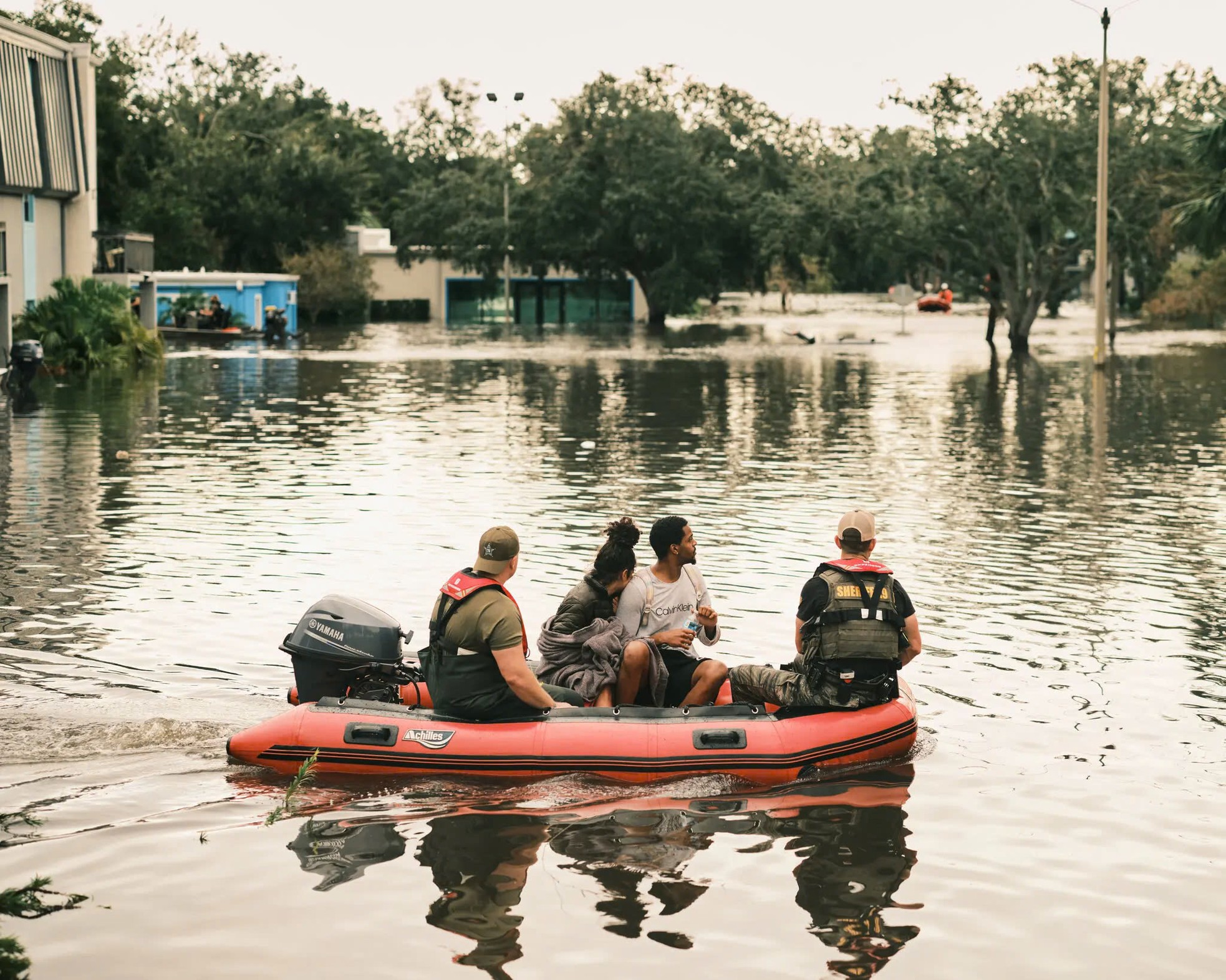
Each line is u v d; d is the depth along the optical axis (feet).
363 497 53.57
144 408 89.86
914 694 28.37
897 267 183.93
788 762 23.40
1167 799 22.61
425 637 32.24
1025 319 164.14
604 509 51.03
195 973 16.35
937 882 19.26
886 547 44.21
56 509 50.21
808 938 17.49
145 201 221.25
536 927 17.70
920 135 167.22
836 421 84.28
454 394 103.04
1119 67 159.02
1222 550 43.68
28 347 97.19
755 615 34.63
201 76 337.52
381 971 16.46
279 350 159.84
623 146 250.37
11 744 24.26
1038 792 22.91
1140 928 17.87
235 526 46.85
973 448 71.10
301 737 23.31
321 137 320.50
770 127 256.93
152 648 30.83
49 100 132.16
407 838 20.66
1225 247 135.44
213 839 20.47
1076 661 30.89
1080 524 48.67
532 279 281.13
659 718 24.21
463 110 372.17
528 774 23.22
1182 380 115.44
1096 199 156.66
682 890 18.90
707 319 281.95
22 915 17.87
